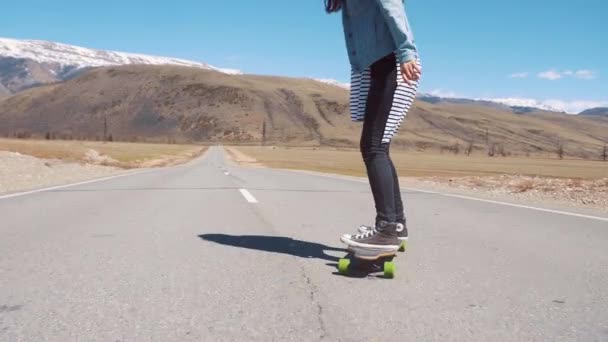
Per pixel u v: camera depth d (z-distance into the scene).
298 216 6.35
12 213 6.42
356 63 3.56
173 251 4.02
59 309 2.56
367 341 2.18
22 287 2.95
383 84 3.45
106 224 5.47
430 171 48.44
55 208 7.00
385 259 3.45
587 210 7.75
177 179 15.20
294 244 4.38
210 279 3.17
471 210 7.41
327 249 4.17
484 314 2.54
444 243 4.57
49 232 4.91
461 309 2.62
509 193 12.81
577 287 3.07
